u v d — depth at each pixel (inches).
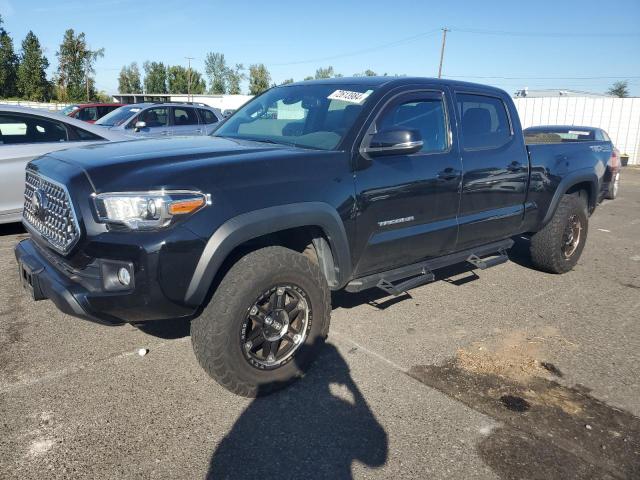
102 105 643.5
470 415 115.5
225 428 108.3
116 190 103.4
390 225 142.1
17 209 236.4
